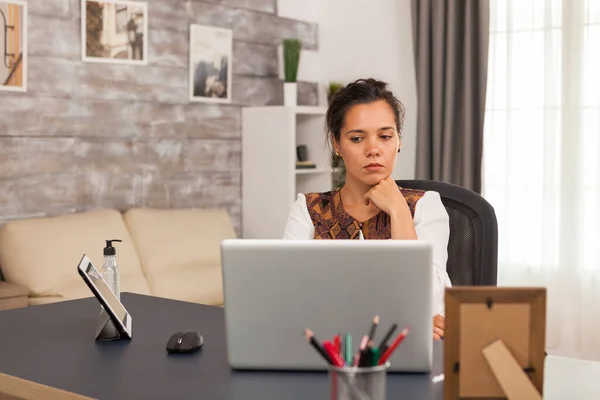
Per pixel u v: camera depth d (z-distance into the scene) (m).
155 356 1.61
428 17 4.39
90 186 3.88
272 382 1.42
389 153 2.03
